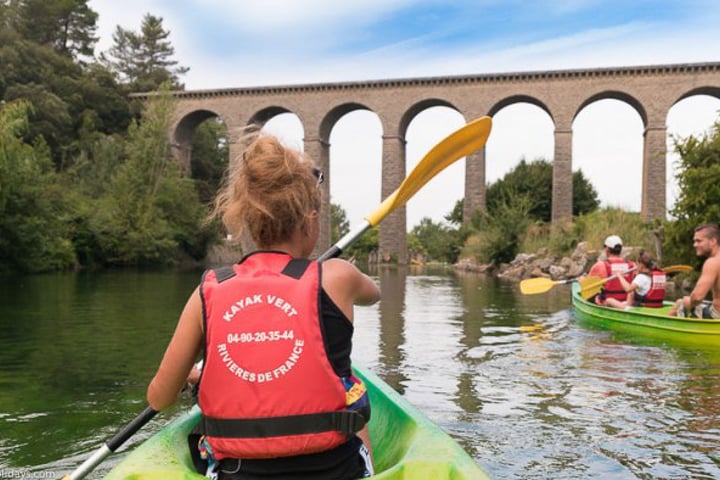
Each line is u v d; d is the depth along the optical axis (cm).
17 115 2714
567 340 852
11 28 5231
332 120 5378
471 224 4281
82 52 6297
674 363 681
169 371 223
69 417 488
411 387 582
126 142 4625
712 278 784
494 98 4859
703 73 4519
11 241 2661
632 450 407
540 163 5066
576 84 4709
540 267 2638
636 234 2519
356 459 223
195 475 226
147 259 3894
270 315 208
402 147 5144
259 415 206
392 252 4972
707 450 407
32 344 828
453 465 231
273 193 220
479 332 945
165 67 7588
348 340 218
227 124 5353
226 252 4812
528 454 401
